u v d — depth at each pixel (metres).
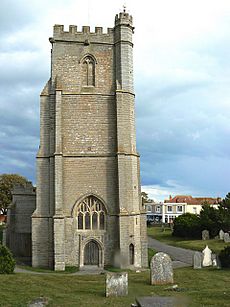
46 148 37.22
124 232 35.59
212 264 30.81
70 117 37.75
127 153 37.44
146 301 11.46
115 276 18.81
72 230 36.06
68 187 36.69
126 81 38.47
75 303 16.83
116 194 36.97
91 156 37.34
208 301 16.44
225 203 56.22
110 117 38.28
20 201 47.19
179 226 59.62
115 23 39.50
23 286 20.61
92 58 39.00
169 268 22.36
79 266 35.53
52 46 38.56
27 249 42.03
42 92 37.84
